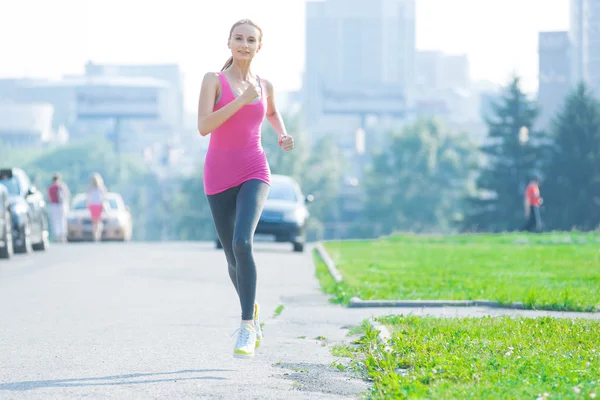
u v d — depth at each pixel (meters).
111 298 15.02
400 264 22.45
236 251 8.41
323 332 11.20
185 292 16.14
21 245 26.27
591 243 32.66
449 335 9.71
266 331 11.29
